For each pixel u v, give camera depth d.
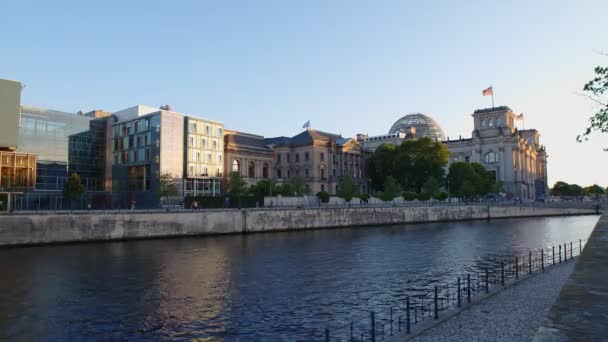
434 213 111.62
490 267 41.31
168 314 26.03
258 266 42.38
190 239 67.38
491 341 17.11
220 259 46.81
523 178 192.75
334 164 156.00
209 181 111.06
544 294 25.41
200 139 110.94
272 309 26.95
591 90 16.72
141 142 104.94
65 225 58.75
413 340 17.58
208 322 24.45
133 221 64.56
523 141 196.38
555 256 47.66
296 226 84.19
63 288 32.78
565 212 144.50
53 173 98.25
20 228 55.50
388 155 157.12
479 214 122.38
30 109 95.12
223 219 74.31
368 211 97.56
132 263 44.03
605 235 28.77
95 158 109.88
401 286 33.19
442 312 24.03
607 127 16.50
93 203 88.38
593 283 14.34
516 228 90.94
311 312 26.20
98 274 38.19
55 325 24.02
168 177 94.25
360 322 23.98
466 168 144.50
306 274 38.22
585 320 10.75
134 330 23.17
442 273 38.47
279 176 153.62
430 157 146.88
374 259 46.91
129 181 106.62
